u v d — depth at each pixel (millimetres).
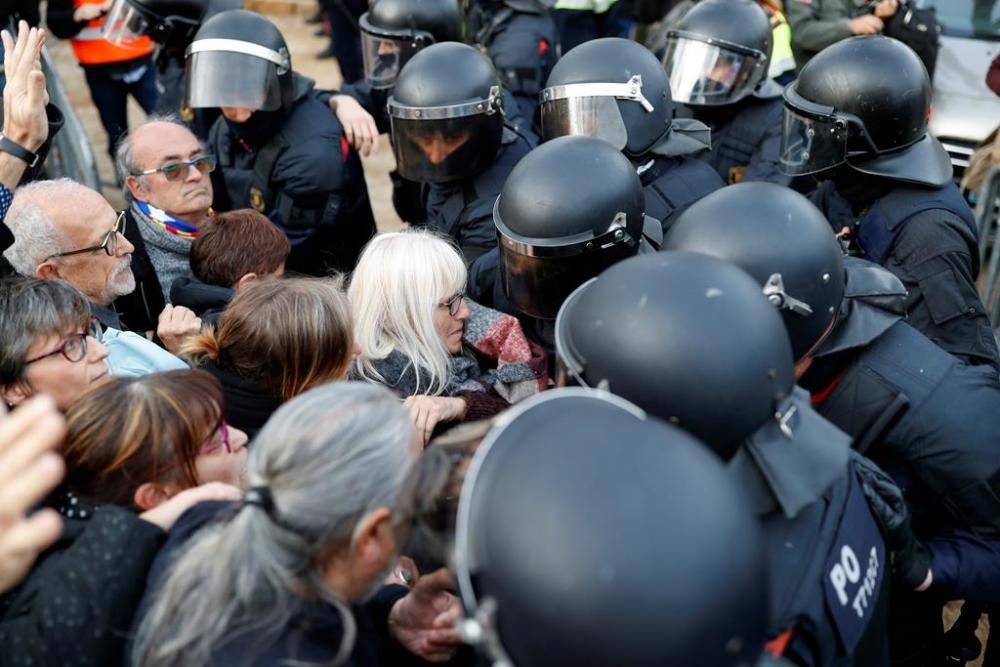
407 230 2592
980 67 5055
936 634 2070
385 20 3842
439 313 2330
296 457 1262
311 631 1272
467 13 4309
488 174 3125
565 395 1227
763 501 1352
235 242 2631
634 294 1367
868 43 2506
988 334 2479
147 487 1554
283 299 1977
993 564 1788
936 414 1786
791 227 1699
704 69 3424
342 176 3557
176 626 1231
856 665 1495
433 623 1564
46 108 2461
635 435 1084
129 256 2561
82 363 1965
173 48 4082
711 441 1331
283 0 9055
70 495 1567
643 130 2838
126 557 1349
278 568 1231
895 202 2525
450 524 1301
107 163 6387
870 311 1864
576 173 2209
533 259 2213
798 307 1661
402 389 2283
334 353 1997
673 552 983
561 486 1033
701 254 1445
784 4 4812
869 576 1478
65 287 1973
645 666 971
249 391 1988
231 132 3609
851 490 1538
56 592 1319
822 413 1884
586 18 5680
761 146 3521
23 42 2188
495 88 3016
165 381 1608
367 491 1264
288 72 3441
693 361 1303
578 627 978
